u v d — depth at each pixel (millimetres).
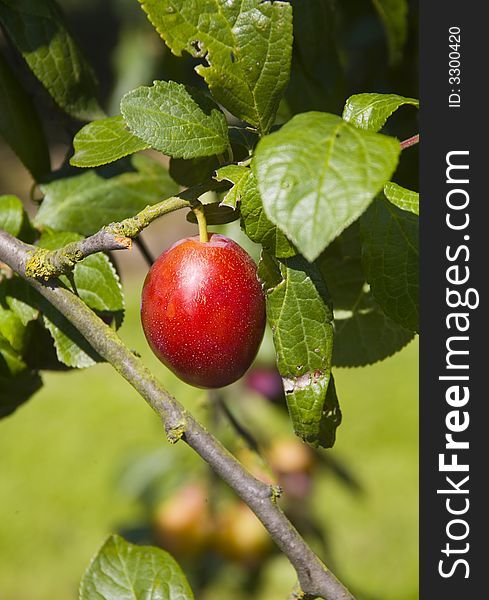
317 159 658
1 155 4211
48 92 812
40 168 833
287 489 1152
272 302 713
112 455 2303
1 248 727
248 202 703
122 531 1231
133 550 763
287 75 721
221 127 722
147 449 1374
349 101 731
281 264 713
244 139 735
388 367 2578
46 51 810
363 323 810
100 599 753
